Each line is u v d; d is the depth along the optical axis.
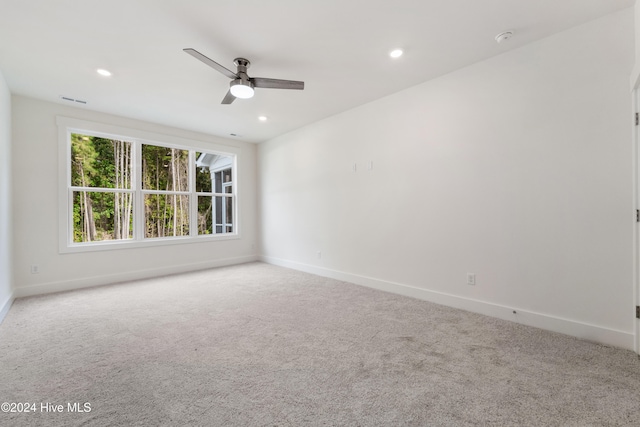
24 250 3.49
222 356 2.00
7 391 1.61
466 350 2.06
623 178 2.06
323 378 1.73
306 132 4.77
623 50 2.05
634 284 2.02
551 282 2.38
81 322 2.63
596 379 1.69
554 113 2.35
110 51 2.54
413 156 3.32
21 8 1.98
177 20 2.14
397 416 1.40
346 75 3.04
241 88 2.60
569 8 2.04
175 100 3.65
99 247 4.04
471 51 2.59
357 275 3.99
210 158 5.54
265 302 3.20
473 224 2.84
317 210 4.60
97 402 1.52
